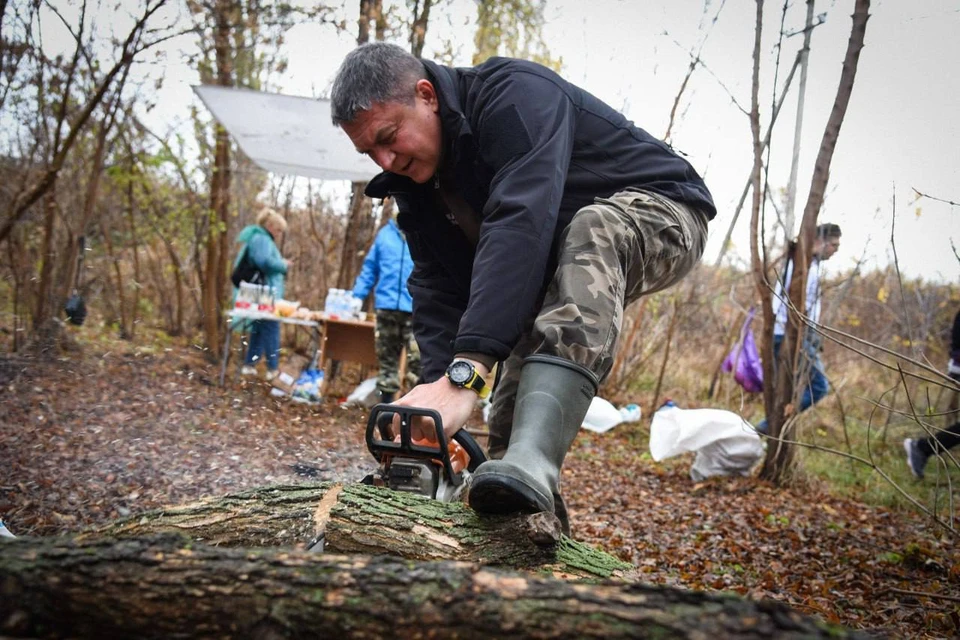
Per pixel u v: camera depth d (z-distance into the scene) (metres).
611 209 2.06
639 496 5.14
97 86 7.01
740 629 0.95
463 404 1.83
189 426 4.50
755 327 8.98
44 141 7.02
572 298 1.88
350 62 2.10
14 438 4.03
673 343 9.23
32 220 7.13
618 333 1.93
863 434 7.14
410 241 2.59
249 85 8.05
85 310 7.21
